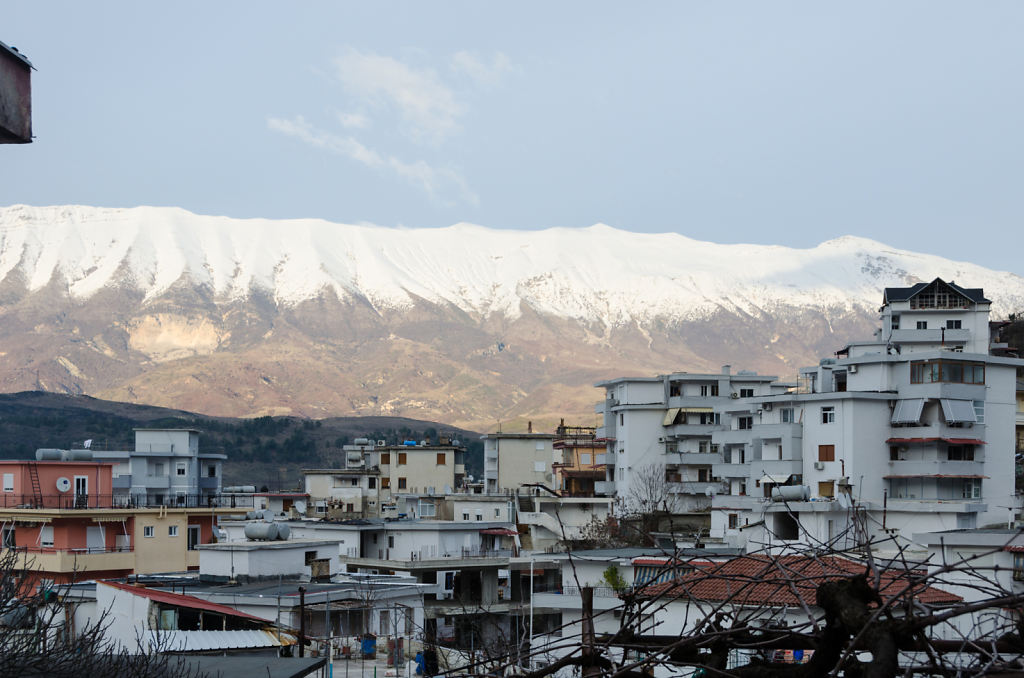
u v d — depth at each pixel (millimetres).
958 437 86500
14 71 12914
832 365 98250
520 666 11930
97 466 91688
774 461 91062
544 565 99125
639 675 10562
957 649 9445
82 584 59094
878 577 9438
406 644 58938
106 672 25516
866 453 87438
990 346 128625
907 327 131625
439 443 169250
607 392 139250
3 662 23766
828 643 9500
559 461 162000
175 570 89250
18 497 87312
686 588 11367
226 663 32781
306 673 32031
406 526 102000
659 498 113562
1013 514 80938
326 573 70562
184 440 121500
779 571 11109
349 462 164250
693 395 129750
